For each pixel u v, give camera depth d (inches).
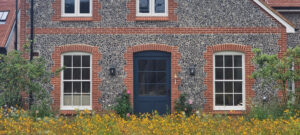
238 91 512.4
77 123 375.2
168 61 514.9
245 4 512.4
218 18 511.2
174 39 510.3
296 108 454.9
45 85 508.1
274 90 503.2
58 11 515.5
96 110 505.4
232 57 514.0
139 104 515.8
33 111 458.3
